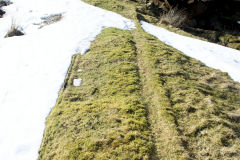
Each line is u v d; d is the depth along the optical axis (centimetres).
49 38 696
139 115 388
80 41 661
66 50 610
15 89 455
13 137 345
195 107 418
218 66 632
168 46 714
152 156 314
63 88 461
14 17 937
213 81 536
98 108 401
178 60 605
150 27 893
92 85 471
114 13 973
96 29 765
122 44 655
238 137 356
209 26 1148
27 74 506
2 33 816
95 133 345
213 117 394
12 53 601
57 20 891
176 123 379
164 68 551
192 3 1138
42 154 320
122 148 320
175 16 1060
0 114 389
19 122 374
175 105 424
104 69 531
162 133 357
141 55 611
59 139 339
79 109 398
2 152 320
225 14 1223
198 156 320
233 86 521
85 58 575
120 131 349
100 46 642
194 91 470
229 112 417
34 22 891
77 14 915
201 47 757
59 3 1059
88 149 317
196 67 595
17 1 1116
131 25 864
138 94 449
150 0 1290
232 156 318
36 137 347
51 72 514
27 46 644
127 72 519
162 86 474
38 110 403
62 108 404
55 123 368
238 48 888
